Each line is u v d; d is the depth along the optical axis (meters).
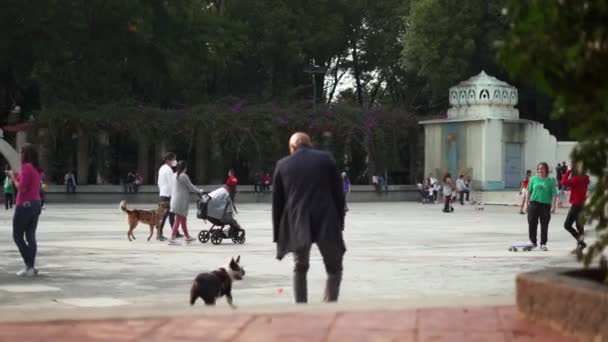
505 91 54.94
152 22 58.19
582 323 6.67
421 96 72.25
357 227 31.62
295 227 10.27
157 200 55.16
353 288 14.16
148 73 59.84
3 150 43.72
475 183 54.41
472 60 61.97
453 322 7.23
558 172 50.91
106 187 54.25
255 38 65.31
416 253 20.95
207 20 60.03
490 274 16.22
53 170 54.44
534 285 7.20
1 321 7.50
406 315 7.54
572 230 21.19
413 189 60.47
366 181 61.34
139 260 18.67
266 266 17.50
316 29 67.00
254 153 57.06
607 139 6.79
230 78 67.94
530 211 21.58
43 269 16.84
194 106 58.12
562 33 6.47
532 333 6.82
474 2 59.94
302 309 7.86
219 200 23.08
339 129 58.00
